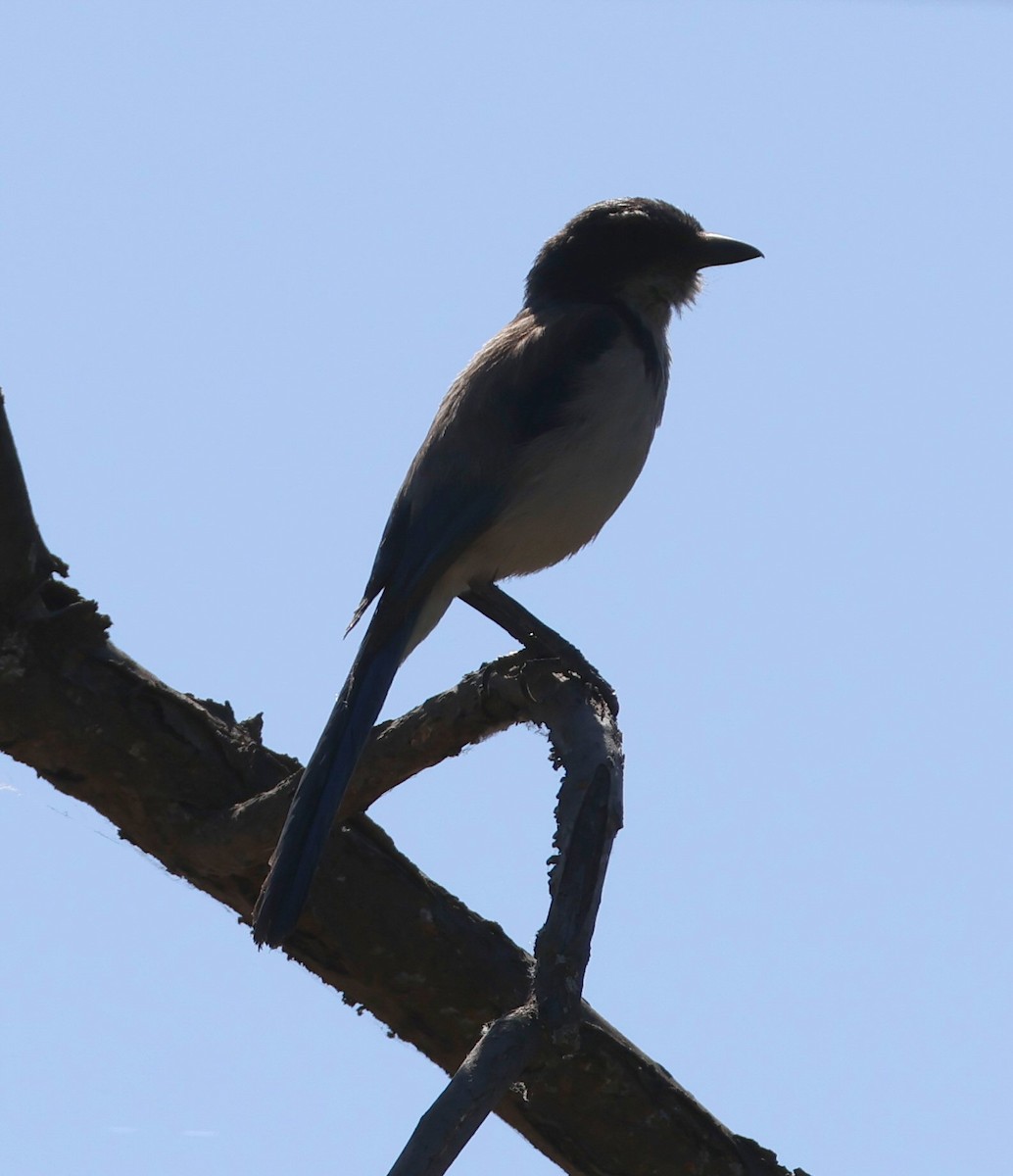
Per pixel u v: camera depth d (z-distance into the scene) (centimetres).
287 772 1036
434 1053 1023
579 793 777
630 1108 972
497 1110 981
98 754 1001
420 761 952
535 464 1104
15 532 970
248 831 984
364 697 1014
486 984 991
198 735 1018
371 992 1001
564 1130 977
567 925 714
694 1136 984
